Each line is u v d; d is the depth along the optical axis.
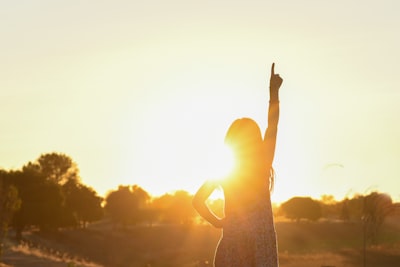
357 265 48.25
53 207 120.19
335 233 107.94
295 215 139.88
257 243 6.06
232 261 6.09
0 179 59.69
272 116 6.31
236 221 6.11
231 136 6.25
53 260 65.88
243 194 6.12
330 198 123.06
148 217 168.88
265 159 6.20
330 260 50.34
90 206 157.25
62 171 164.50
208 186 6.23
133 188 198.12
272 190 6.24
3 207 58.84
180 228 149.12
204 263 9.93
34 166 164.12
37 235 126.69
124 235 144.12
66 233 135.62
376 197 35.19
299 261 51.09
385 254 50.66
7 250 68.81
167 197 178.75
